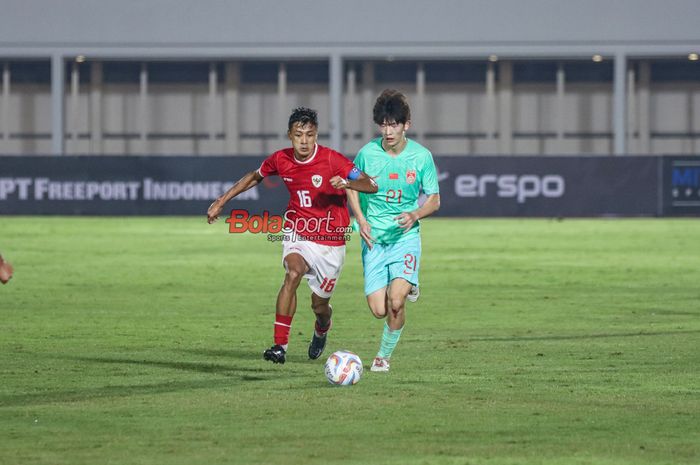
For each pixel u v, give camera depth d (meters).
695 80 158.25
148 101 161.62
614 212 111.31
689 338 40.91
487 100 160.25
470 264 71.31
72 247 83.50
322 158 33.16
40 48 154.50
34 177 113.44
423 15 152.88
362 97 159.88
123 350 38.03
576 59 157.12
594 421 26.59
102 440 24.59
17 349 38.25
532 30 152.38
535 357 36.38
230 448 23.86
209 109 161.50
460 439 24.73
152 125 161.75
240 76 161.00
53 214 113.50
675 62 158.12
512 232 97.94
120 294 55.84
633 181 110.88
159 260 74.00
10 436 24.97
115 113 161.50
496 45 152.75
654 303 52.22
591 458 23.11
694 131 158.75
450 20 152.88
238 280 62.44
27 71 161.12
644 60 158.00
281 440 24.59
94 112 161.12
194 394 29.81
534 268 68.94
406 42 153.12
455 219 112.56
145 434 25.16
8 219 111.12
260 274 65.62
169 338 41.06
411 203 33.59
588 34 151.88
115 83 161.25
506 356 36.59
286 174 33.50
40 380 32.03
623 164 111.00
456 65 160.12
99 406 28.25
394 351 37.69
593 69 159.50
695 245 85.94
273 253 79.38
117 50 154.75
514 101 160.50
